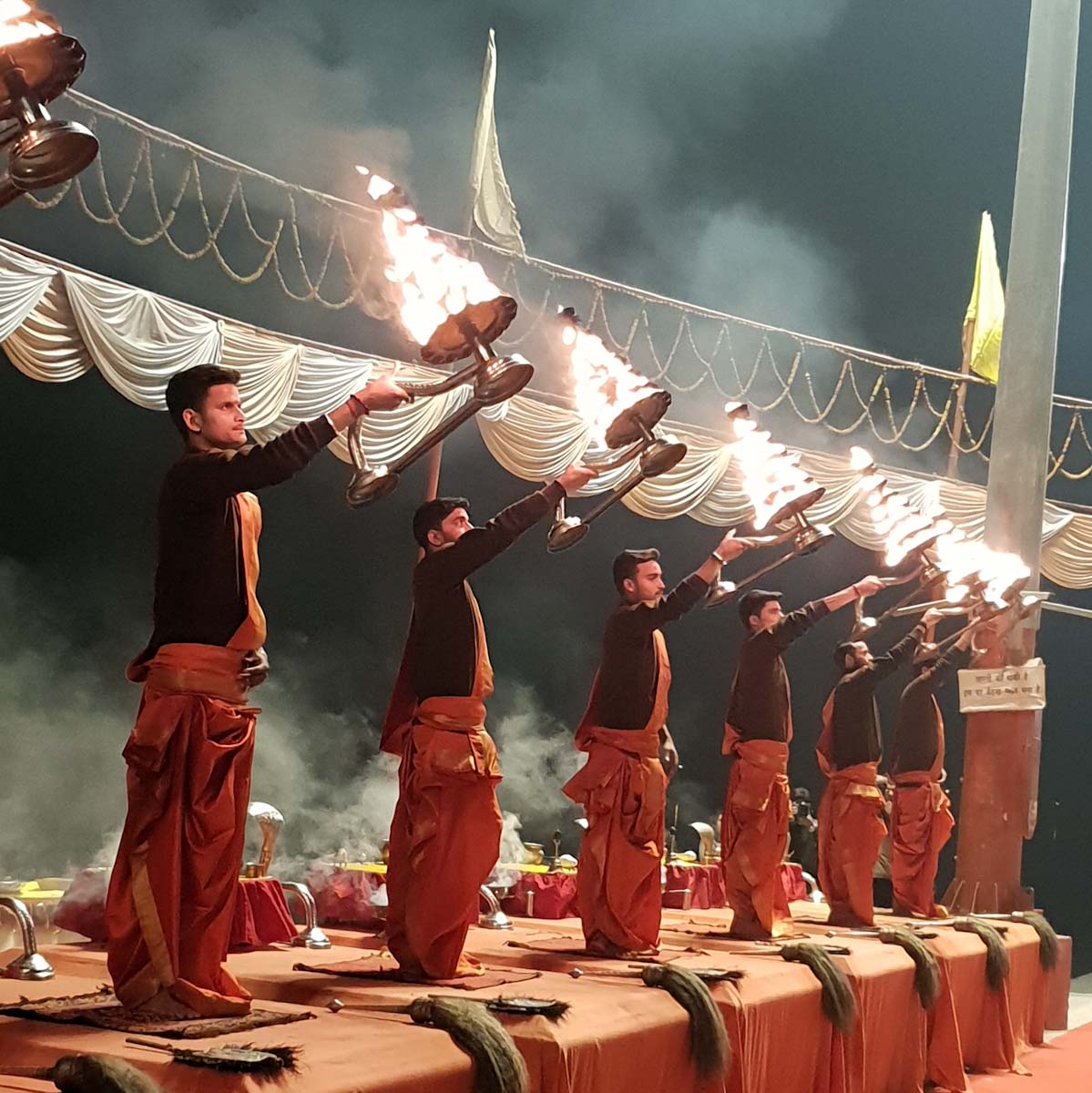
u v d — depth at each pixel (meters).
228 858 3.42
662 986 4.32
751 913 6.00
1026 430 8.88
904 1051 5.85
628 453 4.35
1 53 2.54
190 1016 3.29
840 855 6.96
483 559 4.32
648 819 5.15
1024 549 8.83
